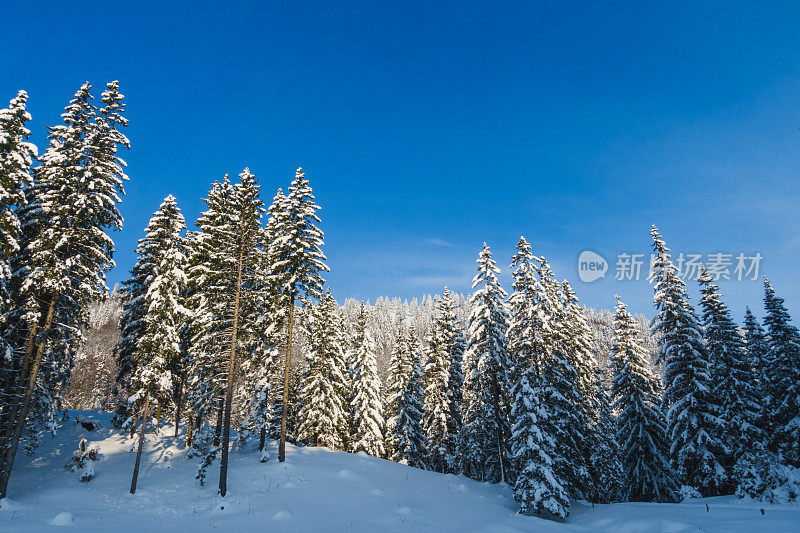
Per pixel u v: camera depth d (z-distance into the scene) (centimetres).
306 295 2881
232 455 3011
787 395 2530
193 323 2542
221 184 3072
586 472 2555
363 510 2025
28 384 1967
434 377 3825
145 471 2544
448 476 3070
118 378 3114
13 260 2120
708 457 2477
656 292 2886
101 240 2244
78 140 2264
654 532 1745
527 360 2675
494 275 3150
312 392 3781
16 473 2319
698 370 2634
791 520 1612
